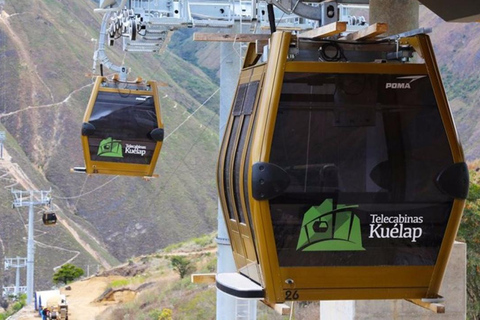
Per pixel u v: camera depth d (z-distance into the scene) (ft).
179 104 251.19
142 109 64.08
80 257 207.10
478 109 135.33
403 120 23.08
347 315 37.91
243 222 24.49
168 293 122.62
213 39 26.32
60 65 263.08
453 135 23.21
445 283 38.45
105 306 131.23
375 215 22.89
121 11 53.16
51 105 251.80
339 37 24.20
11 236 209.36
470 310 63.31
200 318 111.86
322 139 22.70
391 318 37.52
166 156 228.84
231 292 23.22
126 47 58.59
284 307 22.84
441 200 23.20
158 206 220.23
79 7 296.71
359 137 22.84
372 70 22.97
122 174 64.03
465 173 23.31
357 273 22.88
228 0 51.42
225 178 26.21
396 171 22.97
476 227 65.67
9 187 221.05
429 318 37.76
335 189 22.71
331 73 22.84
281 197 22.47
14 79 255.29
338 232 22.76
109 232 220.02
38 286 197.88
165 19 50.52
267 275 22.61
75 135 246.88
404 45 23.97
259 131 22.58
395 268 23.09
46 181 232.94
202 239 162.81
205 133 241.96
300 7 31.55
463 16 25.95
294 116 22.66
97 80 63.82
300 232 22.56
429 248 23.25
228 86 50.75
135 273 146.72
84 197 228.43
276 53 22.93
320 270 22.72
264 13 50.70
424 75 23.24
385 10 35.14
